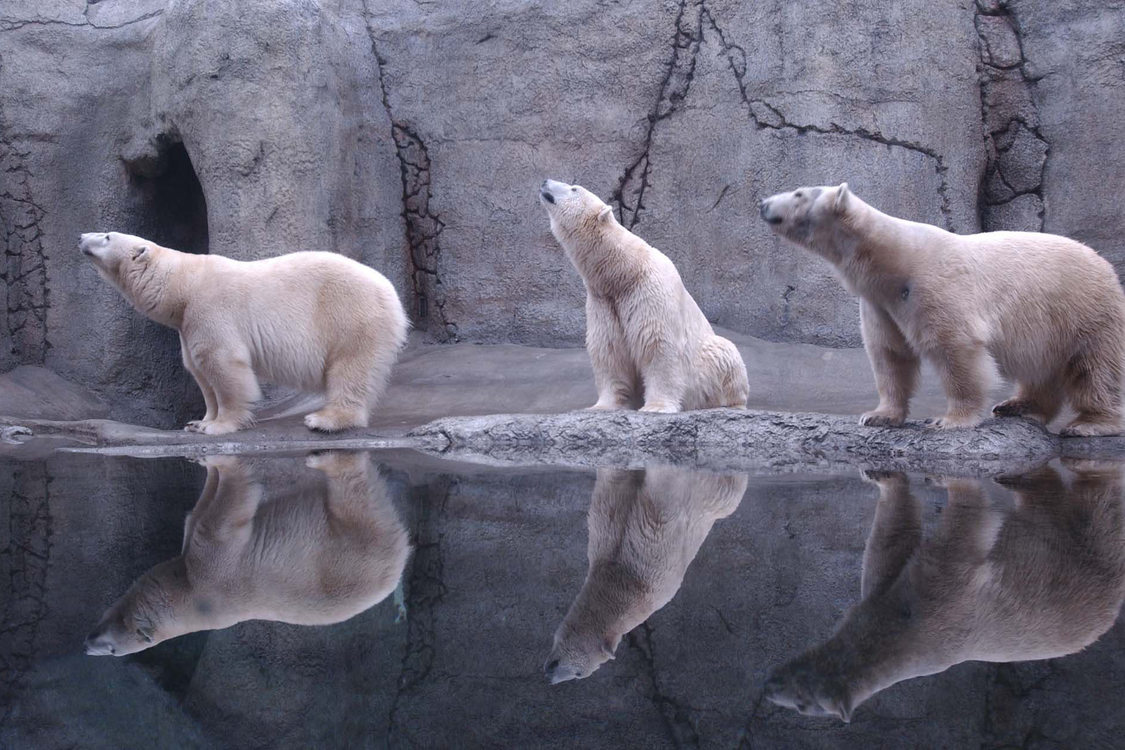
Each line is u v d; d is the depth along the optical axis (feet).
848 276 17.08
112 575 8.11
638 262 20.75
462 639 6.40
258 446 20.72
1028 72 30.27
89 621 6.77
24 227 34.60
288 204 30.53
